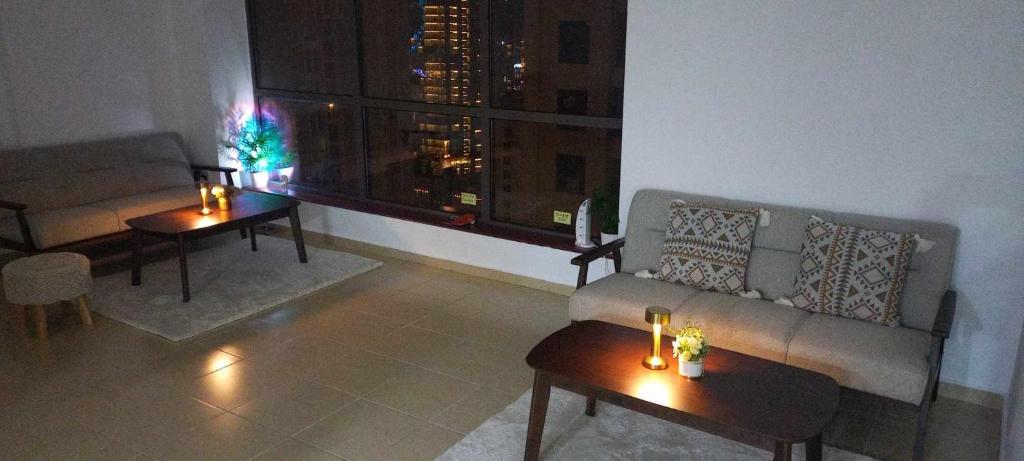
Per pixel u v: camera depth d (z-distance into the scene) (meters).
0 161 5.02
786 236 3.62
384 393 3.46
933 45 3.22
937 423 3.21
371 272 5.16
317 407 3.34
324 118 5.86
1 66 5.18
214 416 3.26
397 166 5.58
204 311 4.37
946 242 3.24
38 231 4.66
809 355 3.03
